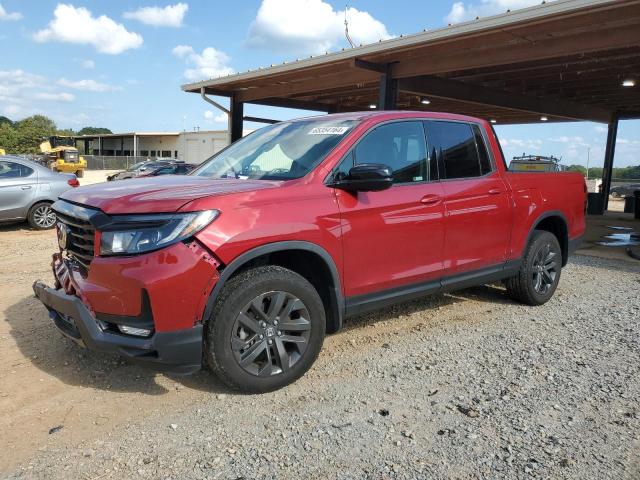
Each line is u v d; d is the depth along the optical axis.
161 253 3.04
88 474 2.62
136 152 63.94
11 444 2.87
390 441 2.94
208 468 2.68
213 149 60.19
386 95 12.23
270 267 3.46
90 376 3.71
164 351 3.07
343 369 3.89
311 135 4.22
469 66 10.93
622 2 7.66
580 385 3.67
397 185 4.16
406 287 4.23
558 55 9.79
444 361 4.06
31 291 5.86
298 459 2.76
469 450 2.85
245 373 3.37
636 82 14.44
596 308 5.57
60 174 11.38
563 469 2.69
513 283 5.45
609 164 21.80
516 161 16.98
